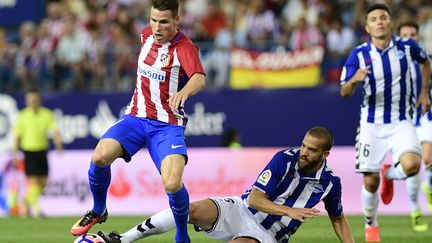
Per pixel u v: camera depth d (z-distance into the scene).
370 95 29.95
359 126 30.44
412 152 29.27
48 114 48.81
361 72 28.20
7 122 52.97
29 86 53.62
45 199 50.16
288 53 50.66
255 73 51.16
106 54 52.84
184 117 22.86
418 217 34.69
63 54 53.81
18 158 50.66
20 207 50.12
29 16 58.06
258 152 47.53
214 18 56.19
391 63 29.61
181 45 22.36
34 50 55.28
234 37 54.84
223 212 22.27
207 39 55.50
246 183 47.47
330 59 50.53
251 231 21.95
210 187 47.97
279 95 50.56
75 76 53.34
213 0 57.69
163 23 21.94
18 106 52.88
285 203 22.14
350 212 45.34
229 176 47.75
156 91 22.50
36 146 48.16
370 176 30.09
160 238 32.66
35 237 35.50
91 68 53.03
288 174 21.81
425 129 33.94
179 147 21.95
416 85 32.06
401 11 53.94
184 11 57.59
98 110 52.28
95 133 52.38
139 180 48.69
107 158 21.98
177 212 21.77
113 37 56.59
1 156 50.84
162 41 22.34
